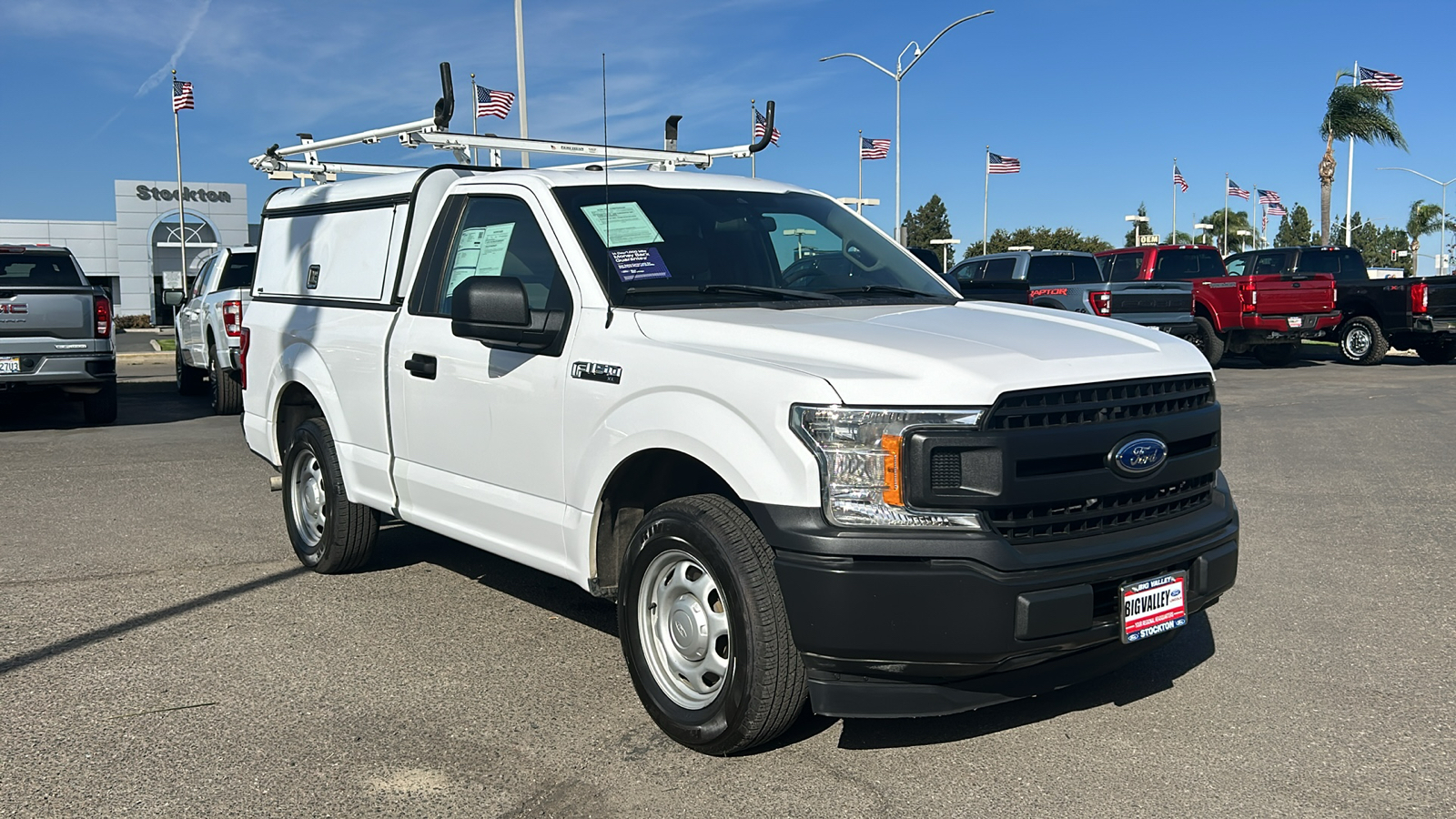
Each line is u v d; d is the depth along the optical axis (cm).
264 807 339
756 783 354
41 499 799
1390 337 2038
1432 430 1122
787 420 341
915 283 506
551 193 461
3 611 536
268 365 638
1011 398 336
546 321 432
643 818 331
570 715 409
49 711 414
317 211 617
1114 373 359
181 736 391
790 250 491
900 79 3628
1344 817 328
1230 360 2191
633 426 387
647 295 428
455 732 395
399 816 333
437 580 592
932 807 337
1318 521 710
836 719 404
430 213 528
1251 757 369
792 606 338
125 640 493
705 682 381
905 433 330
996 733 391
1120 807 335
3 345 1127
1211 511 393
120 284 5744
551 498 433
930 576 325
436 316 504
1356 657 463
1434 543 650
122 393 1664
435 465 500
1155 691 429
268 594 564
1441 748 374
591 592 420
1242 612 524
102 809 337
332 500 575
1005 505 331
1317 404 1366
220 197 5881
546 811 336
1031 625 329
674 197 484
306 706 418
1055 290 1769
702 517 364
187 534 691
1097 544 349
